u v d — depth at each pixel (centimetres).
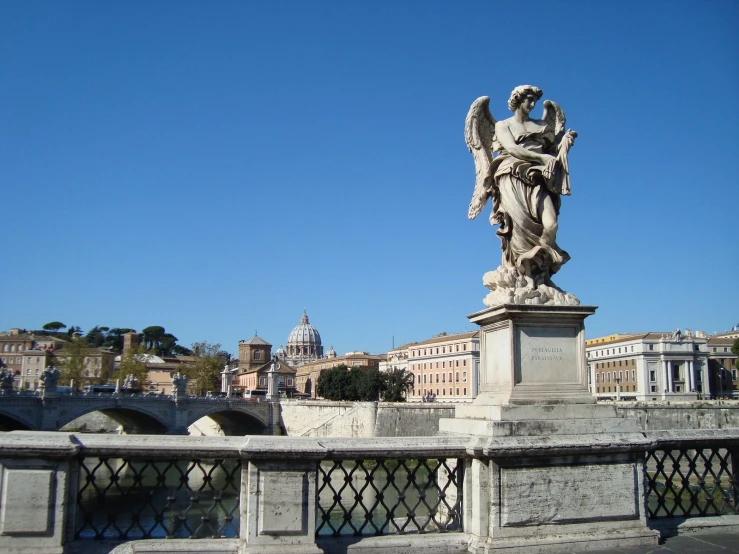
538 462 754
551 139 939
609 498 778
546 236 888
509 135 915
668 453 866
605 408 829
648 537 773
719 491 890
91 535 693
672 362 11331
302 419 10225
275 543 678
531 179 900
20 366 16038
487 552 706
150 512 1875
